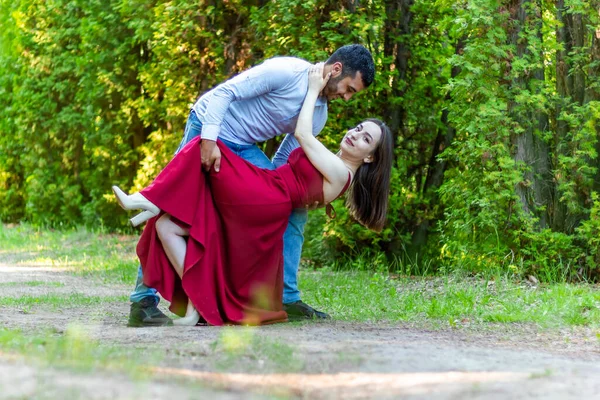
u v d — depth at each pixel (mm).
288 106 7164
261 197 7016
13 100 22531
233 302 7082
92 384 3945
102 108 19562
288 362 4887
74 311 8562
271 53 13531
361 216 7727
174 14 15008
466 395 4137
